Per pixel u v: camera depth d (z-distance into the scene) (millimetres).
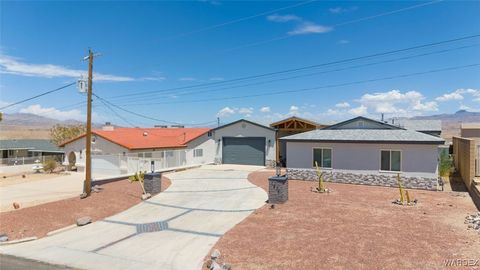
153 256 10375
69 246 11453
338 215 13695
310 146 23203
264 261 9344
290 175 23844
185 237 12039
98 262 10000
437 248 9688
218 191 19953
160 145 34375
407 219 12953
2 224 13648
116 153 32469
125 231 12969
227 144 35062
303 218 13375
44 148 50125
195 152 37625
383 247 9922
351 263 8906
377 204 15688
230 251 10250
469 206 15156
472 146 18594
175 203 17125
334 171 22422
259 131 33250
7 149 47875
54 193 22172
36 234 12828
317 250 9914
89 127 18781
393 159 20797
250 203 16578
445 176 24031
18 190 23938
